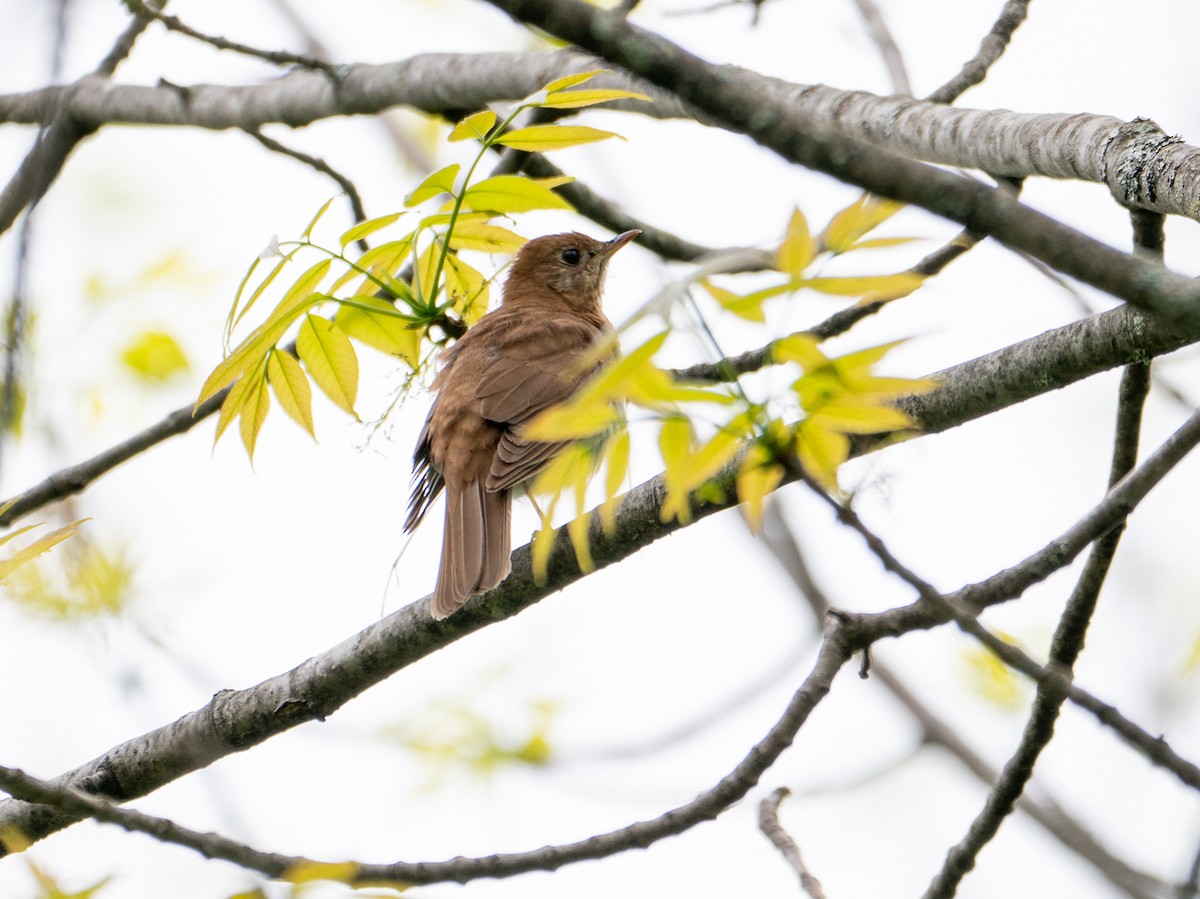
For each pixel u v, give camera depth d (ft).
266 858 25.98
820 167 17.79
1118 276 18.06
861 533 20.75
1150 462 26.61
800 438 19.60
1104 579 28.40
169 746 32.19
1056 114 27.04
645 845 27.99
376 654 31.45
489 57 40.83
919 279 17.72
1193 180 23.43
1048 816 45.65
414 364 31.99
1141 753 26.13
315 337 30.94
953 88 33.45
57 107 46.47
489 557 31.83
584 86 38.42
